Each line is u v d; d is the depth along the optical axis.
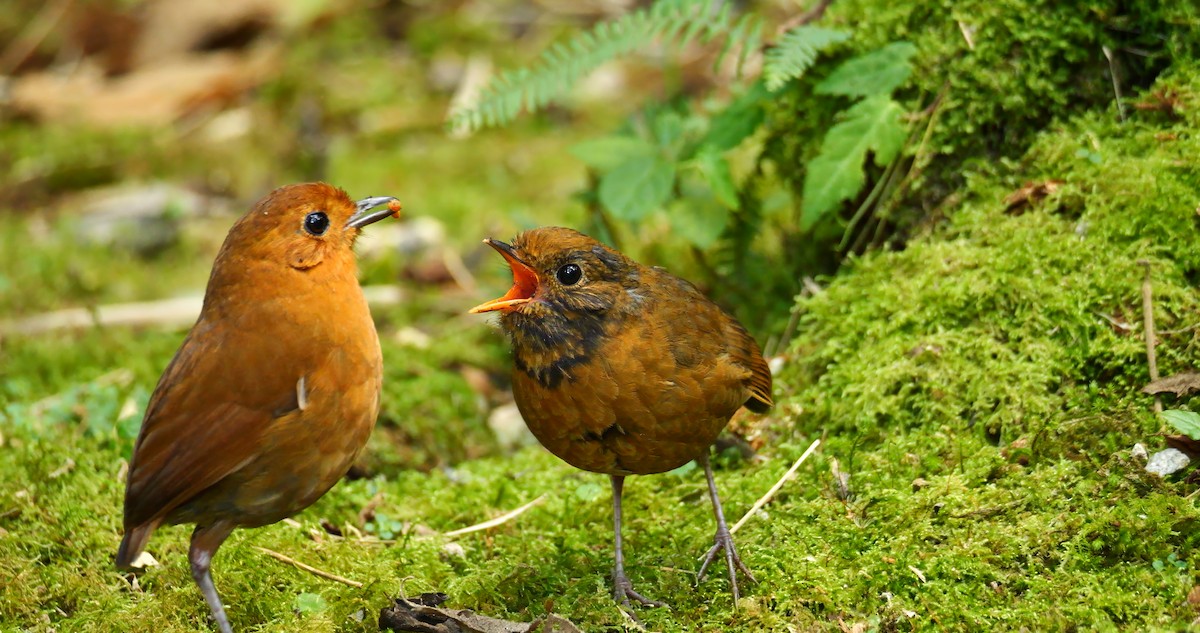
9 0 20.94
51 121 18.84
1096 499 8.47
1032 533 8.34
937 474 9.18
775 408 10.49
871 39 11.05
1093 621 7.64
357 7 20.52
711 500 9.20
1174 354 9.07
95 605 8.72
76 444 10.86
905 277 10.45
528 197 16.41
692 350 8.13
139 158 17.81
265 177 17.28
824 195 10.59
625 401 8.03
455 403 12.38
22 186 17.34
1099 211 9.80
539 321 8.08
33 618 8.76
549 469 10.77
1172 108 9.96
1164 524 8.04
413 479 10.95
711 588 8.55
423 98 18.73
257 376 7.41
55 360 13.13
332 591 8.84
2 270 15.36
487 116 12.06
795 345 10.84
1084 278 9.57
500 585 8.75
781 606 8.20
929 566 8.25
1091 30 10.37
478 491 10.51
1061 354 9.47
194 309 14.29
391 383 12.46
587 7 20.20
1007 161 10.53
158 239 16.09
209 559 7.84
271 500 7.70
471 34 19.88
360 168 17.28
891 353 9.98
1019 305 9.73
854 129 10.68
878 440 9.73
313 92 18.86
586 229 13.38
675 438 8.23
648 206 11.52
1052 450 8.97
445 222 16.00
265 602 8.73
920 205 10.96
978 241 10.27
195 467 7.36
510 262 8.34
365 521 10.30
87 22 20.03
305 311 7.56
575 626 7.93
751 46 11.48
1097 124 10.30
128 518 7.42
